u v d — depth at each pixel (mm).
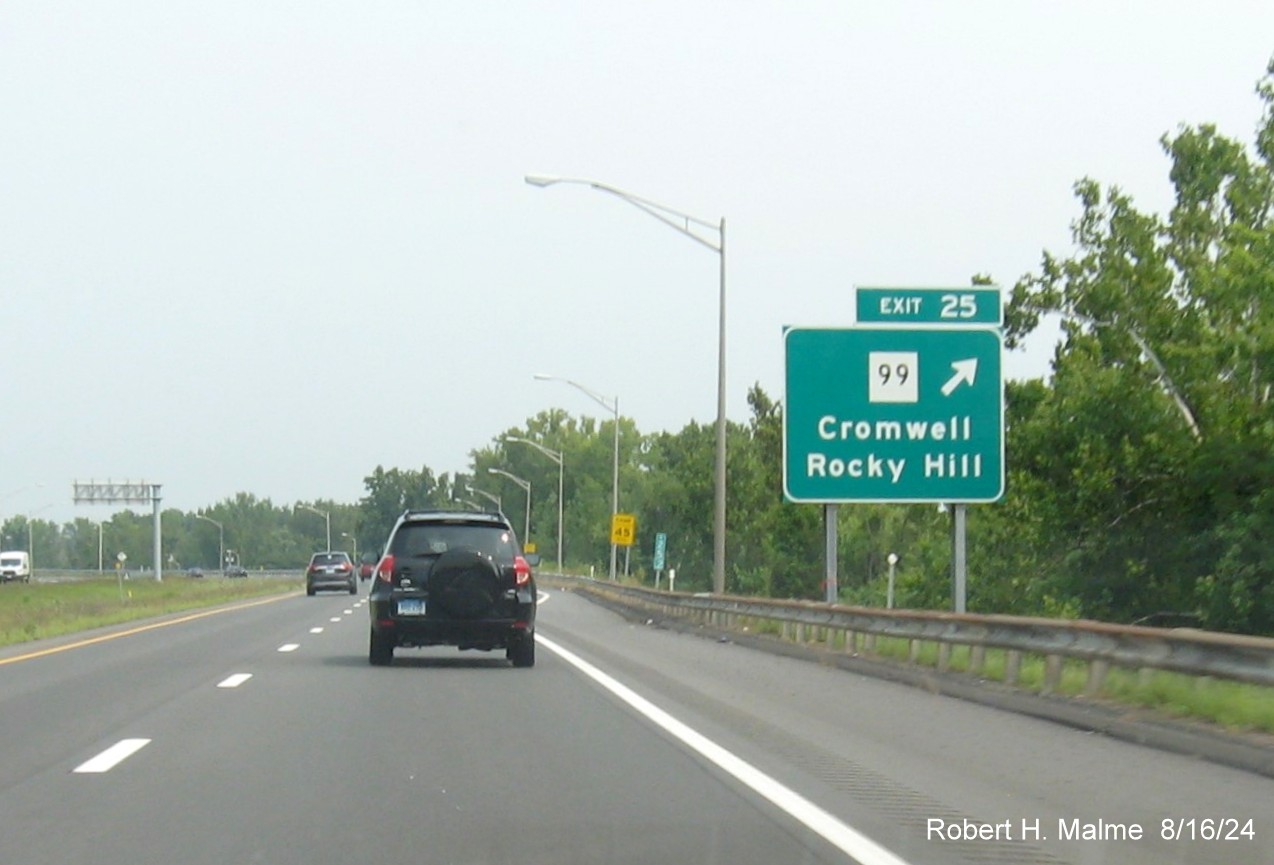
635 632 41156
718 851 10203
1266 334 44656
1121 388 46969
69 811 11555
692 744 15719
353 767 13898
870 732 17109
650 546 158625
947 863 9930
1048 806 12117
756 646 33312
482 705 19484
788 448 29328
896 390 29484
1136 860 10164
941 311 29672
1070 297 51625
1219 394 47031
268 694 20906
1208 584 43656
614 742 15828
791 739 16328
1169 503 47438
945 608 67375
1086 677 19547
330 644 32938
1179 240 54125
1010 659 20906
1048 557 54312
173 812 11516
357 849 10156
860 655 26844
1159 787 13102
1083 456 47375
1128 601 47719
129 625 43000
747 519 116812
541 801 12109
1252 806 12141
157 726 17047
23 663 27047
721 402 41812
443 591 25281
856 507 110938
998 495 29359
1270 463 43844
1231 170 54219
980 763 14594
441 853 10047
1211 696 15875
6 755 14648
